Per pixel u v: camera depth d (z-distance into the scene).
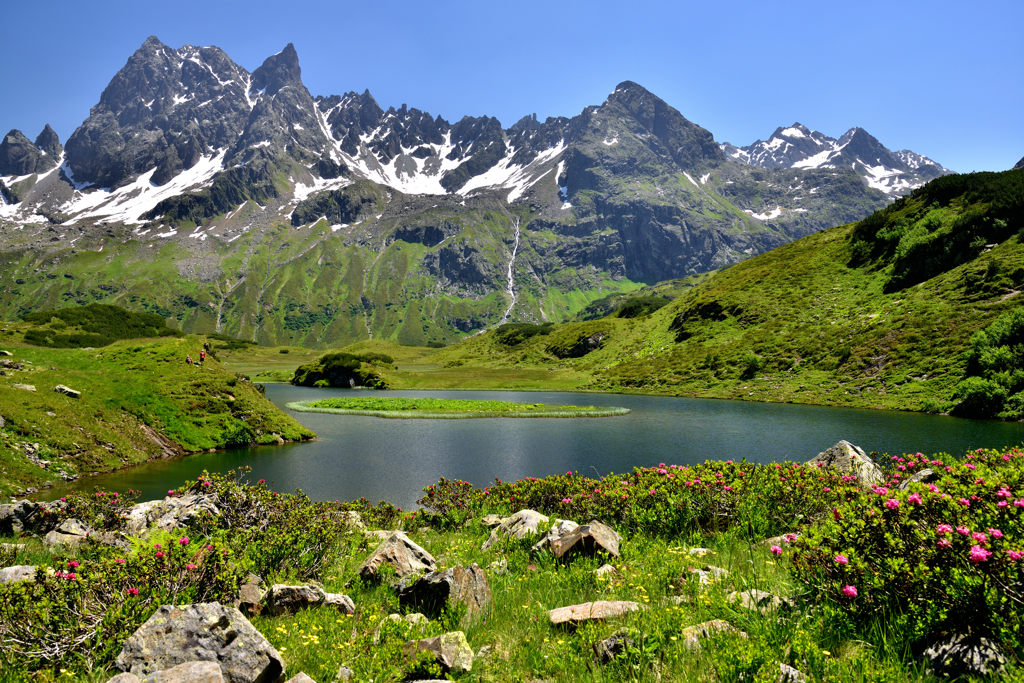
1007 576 5.03
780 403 74.69
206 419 40.09
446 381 127.06
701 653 5.68
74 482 27.20
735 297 118.50
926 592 5.41
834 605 6.11
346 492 27.30
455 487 19.19
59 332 93.88
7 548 11.07
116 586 7.09
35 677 5.54
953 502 6.25
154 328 130.12
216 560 7.92
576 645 6.29
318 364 127.94
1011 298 70.00
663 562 9.59
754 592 7.22
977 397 54.44
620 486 14.78
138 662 5.54
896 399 64.81
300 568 10.87
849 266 109.56
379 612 8.03
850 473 15.79
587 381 115.56
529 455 38.03
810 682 4.75
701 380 95.56
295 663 6.23
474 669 6.00
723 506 12.60
